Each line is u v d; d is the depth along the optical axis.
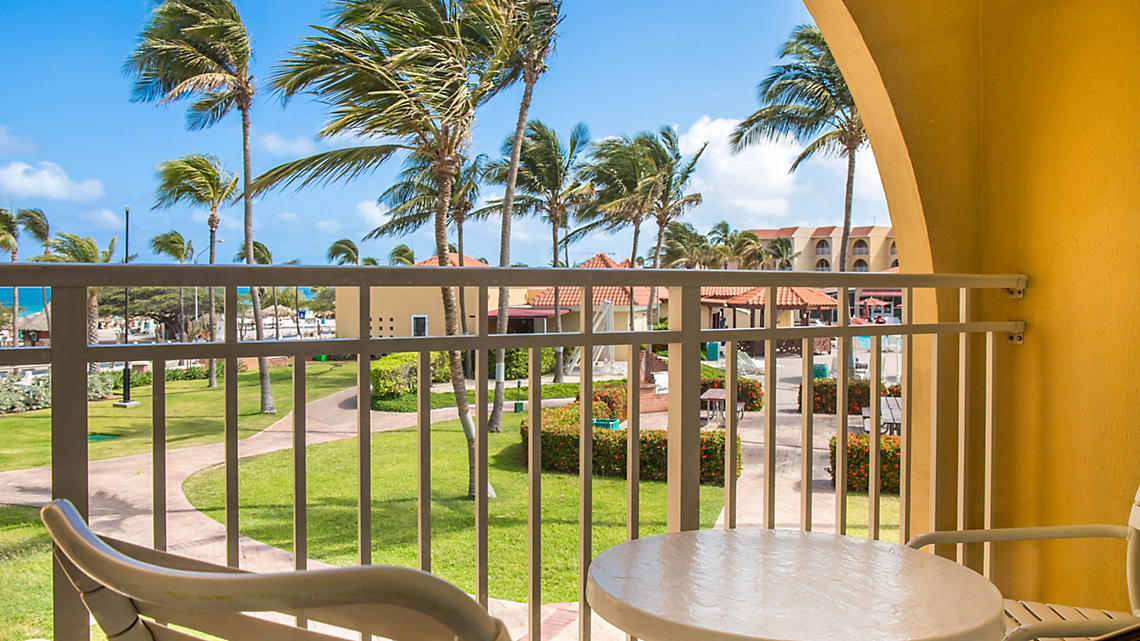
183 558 0.63
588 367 1.32
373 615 0.45
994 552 2.08
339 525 8.45
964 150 2.07
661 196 30.75
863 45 1.91
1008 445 2.03
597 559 1.09
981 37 2.07
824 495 8.31
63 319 0.92
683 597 0.93
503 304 16.11
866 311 35.91
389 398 19.34
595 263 31.09
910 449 1.80
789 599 0.92
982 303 2.09
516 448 13.27
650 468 9.91
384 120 8.57
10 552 6.79
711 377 18.53
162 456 1.01
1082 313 1.84
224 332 1.04
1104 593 1.86
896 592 0.95
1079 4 1.82
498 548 7.36
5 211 41.22
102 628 0.58
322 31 8.41
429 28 8.86
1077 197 1.84
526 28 11.91
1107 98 1.77
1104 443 1.81
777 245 59.16
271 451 13.94
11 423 17.36
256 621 0.53
